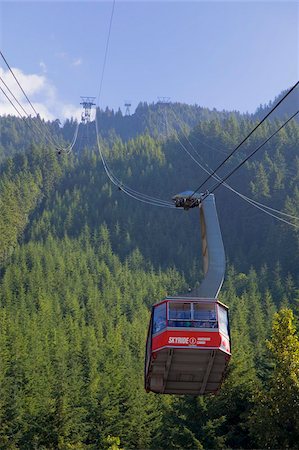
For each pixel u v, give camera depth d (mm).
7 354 106812
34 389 97062
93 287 190375
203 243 40125
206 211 39188
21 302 162250
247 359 82250
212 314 31172
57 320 153375
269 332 137375
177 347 30312
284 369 55094
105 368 107875
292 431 55656
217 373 31984
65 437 83875
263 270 199625
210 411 67125
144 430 85875
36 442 82562
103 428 86000
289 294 176000
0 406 89312
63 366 102688
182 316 31016
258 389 65125
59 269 199625
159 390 33250
